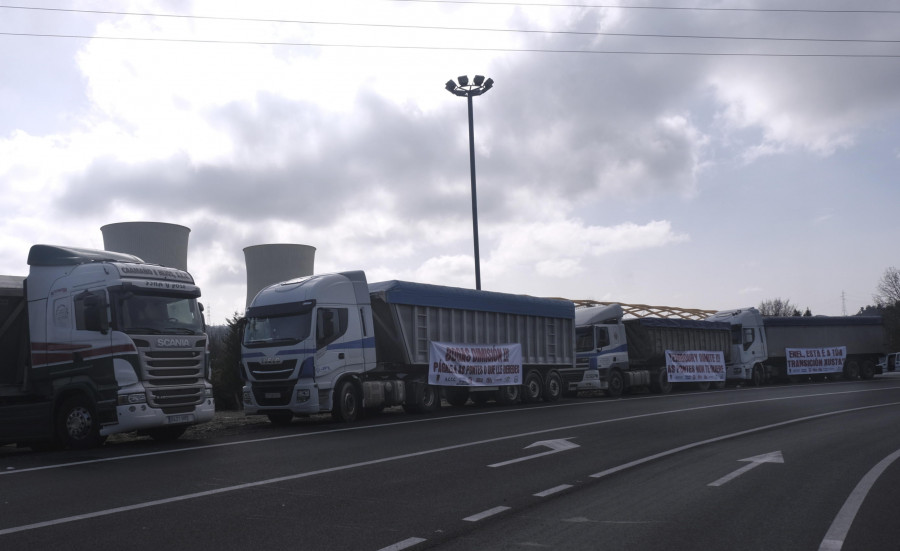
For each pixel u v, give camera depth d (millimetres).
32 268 14672
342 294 18766
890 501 8148
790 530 6832
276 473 10055
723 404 22859
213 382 24641
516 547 6234
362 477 9719
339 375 18297
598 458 11383
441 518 7312
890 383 36438
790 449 12383
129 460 11602
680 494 8539
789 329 39406
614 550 6148
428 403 21406
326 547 6230
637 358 31703
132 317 13758
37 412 13891
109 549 6180
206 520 7230
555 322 26750
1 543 6387
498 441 13539
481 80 30047
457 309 22688
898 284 78500
